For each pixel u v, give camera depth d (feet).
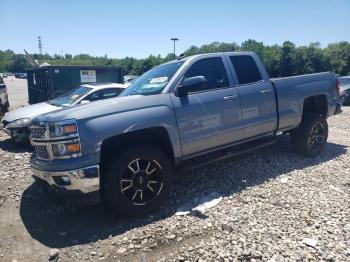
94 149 12.29
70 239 11.92
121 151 12.86
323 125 20.54
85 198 12.53
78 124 12.20
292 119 18.94
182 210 13.71
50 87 37.45
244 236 11.38
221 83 16.30
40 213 14.08
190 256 10.33
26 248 11.43
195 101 14.94
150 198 13.58
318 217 12.60
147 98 13.89
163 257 10.41
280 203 13.94
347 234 11.30
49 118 12.71
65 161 12.15
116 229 12.50
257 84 17.51
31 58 54.70
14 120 25.12
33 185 17.16
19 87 135.85
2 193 16.17
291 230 11.68
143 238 11.60
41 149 13.26
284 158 20.02
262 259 10.02
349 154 21.36
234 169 18.22
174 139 14.17
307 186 15.80
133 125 13.02
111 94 28.37
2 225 13.11
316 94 20.18
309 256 10.03
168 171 13.94
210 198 14.67
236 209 13.51
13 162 21.30
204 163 15.70
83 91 28.32
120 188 12.73
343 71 189.26
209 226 12.18
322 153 21.43
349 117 39.70
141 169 13.38
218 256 10.24
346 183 16.15
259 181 16.56
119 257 10.57
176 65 15.96
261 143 18.31
